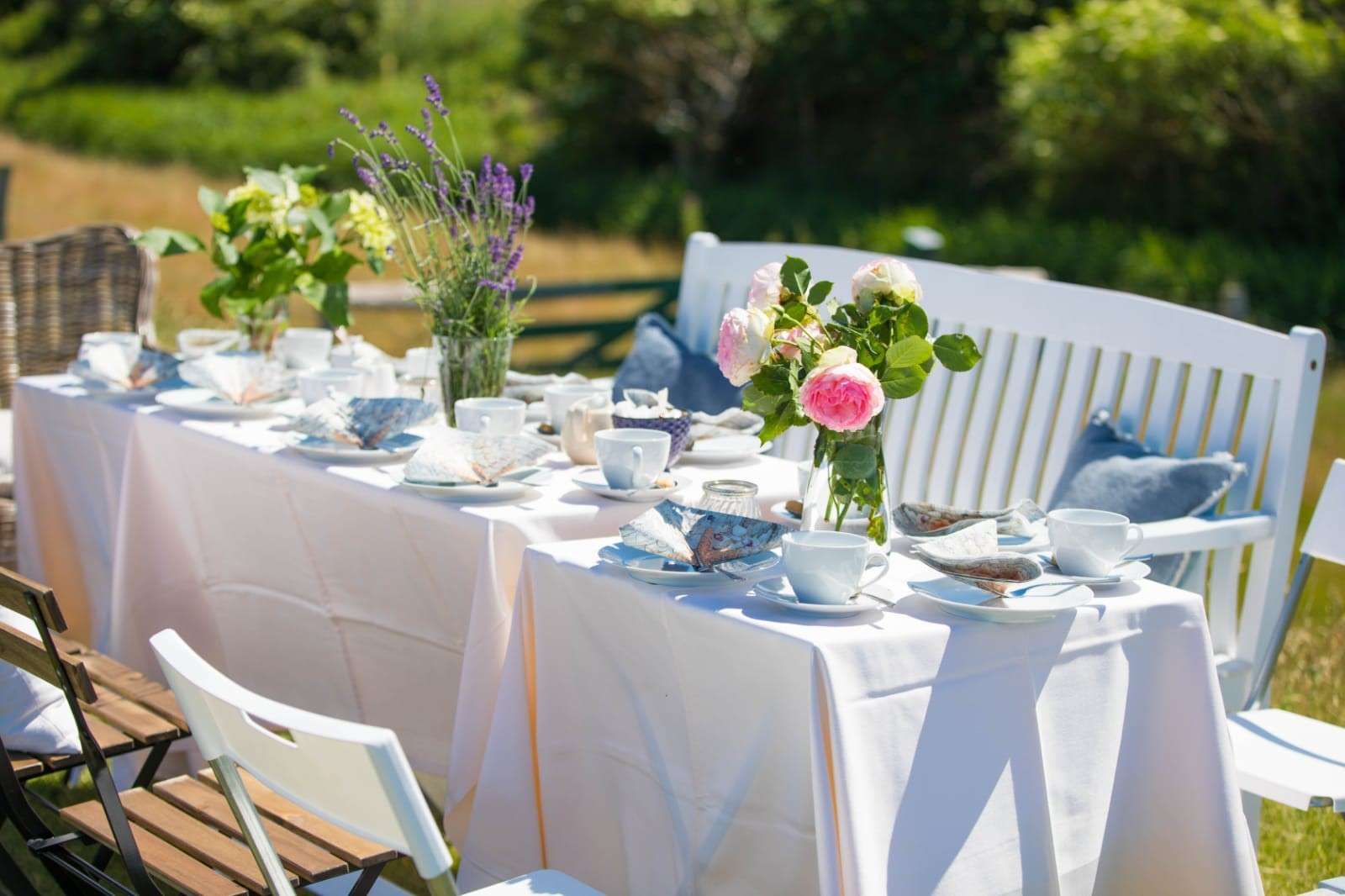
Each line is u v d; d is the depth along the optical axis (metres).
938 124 16.62
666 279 7.92
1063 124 13.41
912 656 2.01
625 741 2.30
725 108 18.31
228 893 2.10
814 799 1.95
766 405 2.29
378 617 2.89
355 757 1.56
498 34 23.64
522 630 2.40
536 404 3.42
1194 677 2.24
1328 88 11.89
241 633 3.28
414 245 3.15
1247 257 11.27
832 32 17.38
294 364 3.77
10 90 24.09
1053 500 3.33
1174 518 3.08
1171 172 12.88
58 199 15.86
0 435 4.23
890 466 3.89
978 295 3.81
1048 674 2.13
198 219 14.88
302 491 2.96
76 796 3.40
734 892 2.16
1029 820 2.11
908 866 1.99
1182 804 2.24
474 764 2.51
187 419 3.35
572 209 17.42
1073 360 3.57
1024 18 16.36
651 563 2.27
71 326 4.89
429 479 2.64
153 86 24.44
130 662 3.42
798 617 2.08
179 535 3.41
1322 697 3.82
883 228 14.35
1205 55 12.31
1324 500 2.91
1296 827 3.28
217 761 1.82
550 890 2.03
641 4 18.00
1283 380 3.14
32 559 3.76
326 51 24.17
